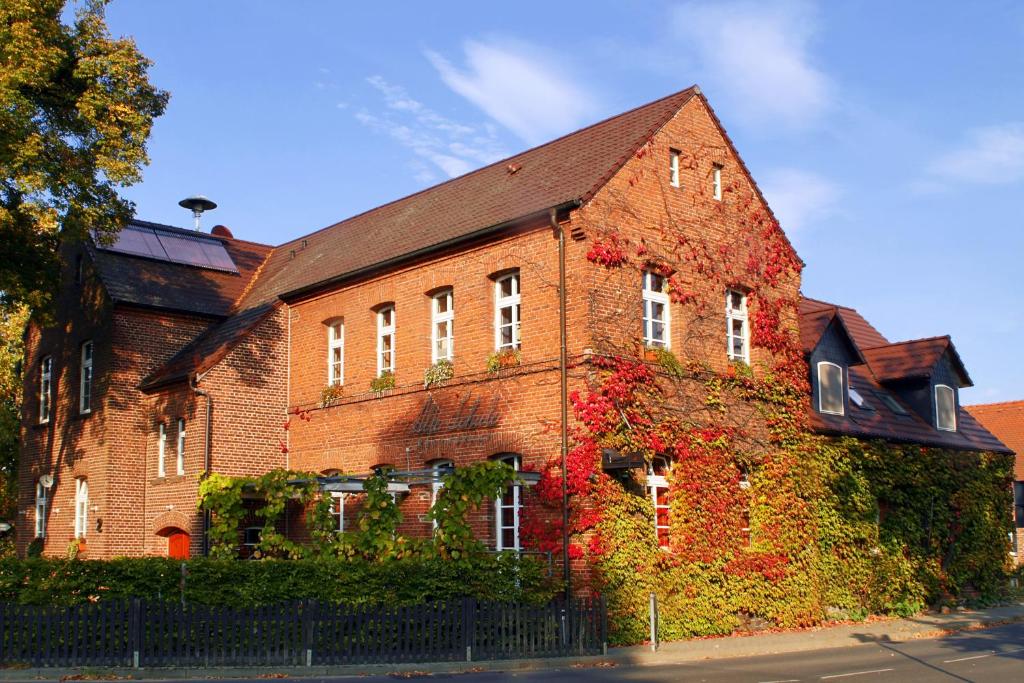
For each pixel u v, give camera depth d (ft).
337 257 89.04
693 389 69.00
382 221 92.38
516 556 59.00
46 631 50.11
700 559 66.59
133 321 90.48
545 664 53.42
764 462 72.64
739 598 68.33
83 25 73.72
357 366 81.15
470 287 71.61
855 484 78.28
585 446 61.93
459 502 59.41
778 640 64.39
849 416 81.66
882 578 79.10
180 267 98.78
